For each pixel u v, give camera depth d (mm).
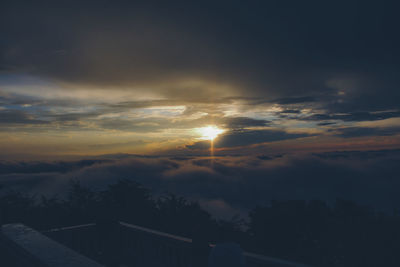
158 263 3900
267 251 6586
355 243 5102
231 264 1042
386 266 4852
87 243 4676
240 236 7238
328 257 5453
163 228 7723
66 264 1663
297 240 6156
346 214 5832
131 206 8312
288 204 6855
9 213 6570
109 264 4188
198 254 3277
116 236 4730
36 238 2254
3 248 2377
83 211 7266
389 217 5203
